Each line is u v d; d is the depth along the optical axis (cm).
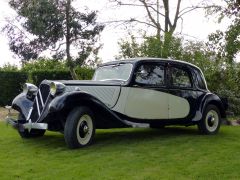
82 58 1638
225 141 714
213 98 813
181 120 770
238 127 960
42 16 1515
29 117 671
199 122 794
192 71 805
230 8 716
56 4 1526
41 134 761
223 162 543
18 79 1761
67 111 629
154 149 629
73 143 621
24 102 719
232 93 1291
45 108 639
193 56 1361
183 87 781
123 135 783
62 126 663
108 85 689
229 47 777
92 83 681
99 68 782
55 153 600
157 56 1366
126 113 698
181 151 615
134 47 1432
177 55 1366
